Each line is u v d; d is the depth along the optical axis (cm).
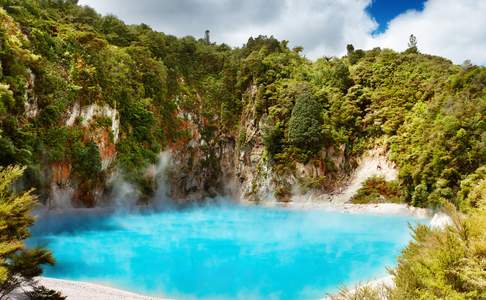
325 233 3953
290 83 7700
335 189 6706
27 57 4500
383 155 6506
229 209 6116
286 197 6856
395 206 5741
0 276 1059
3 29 4266
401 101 6769
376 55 8250
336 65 8000
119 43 7419
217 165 7744
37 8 5731
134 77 6562
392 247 3256
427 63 7212
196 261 2736
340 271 2514
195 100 7762
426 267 1107
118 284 2177
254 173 7381
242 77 8156
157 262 2686
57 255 2752
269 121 7312
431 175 5309
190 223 4491
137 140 6159
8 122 3888
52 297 1458
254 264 2683
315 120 6900
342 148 6894
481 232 1112
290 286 2211
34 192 4272
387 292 1136
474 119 5181
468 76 5975
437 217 3538
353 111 6988
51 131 4722
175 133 7088
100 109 5484
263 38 10212
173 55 7988
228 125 7938
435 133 5425
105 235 3569
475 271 1015
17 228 1238
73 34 5653
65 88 5034
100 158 5238
